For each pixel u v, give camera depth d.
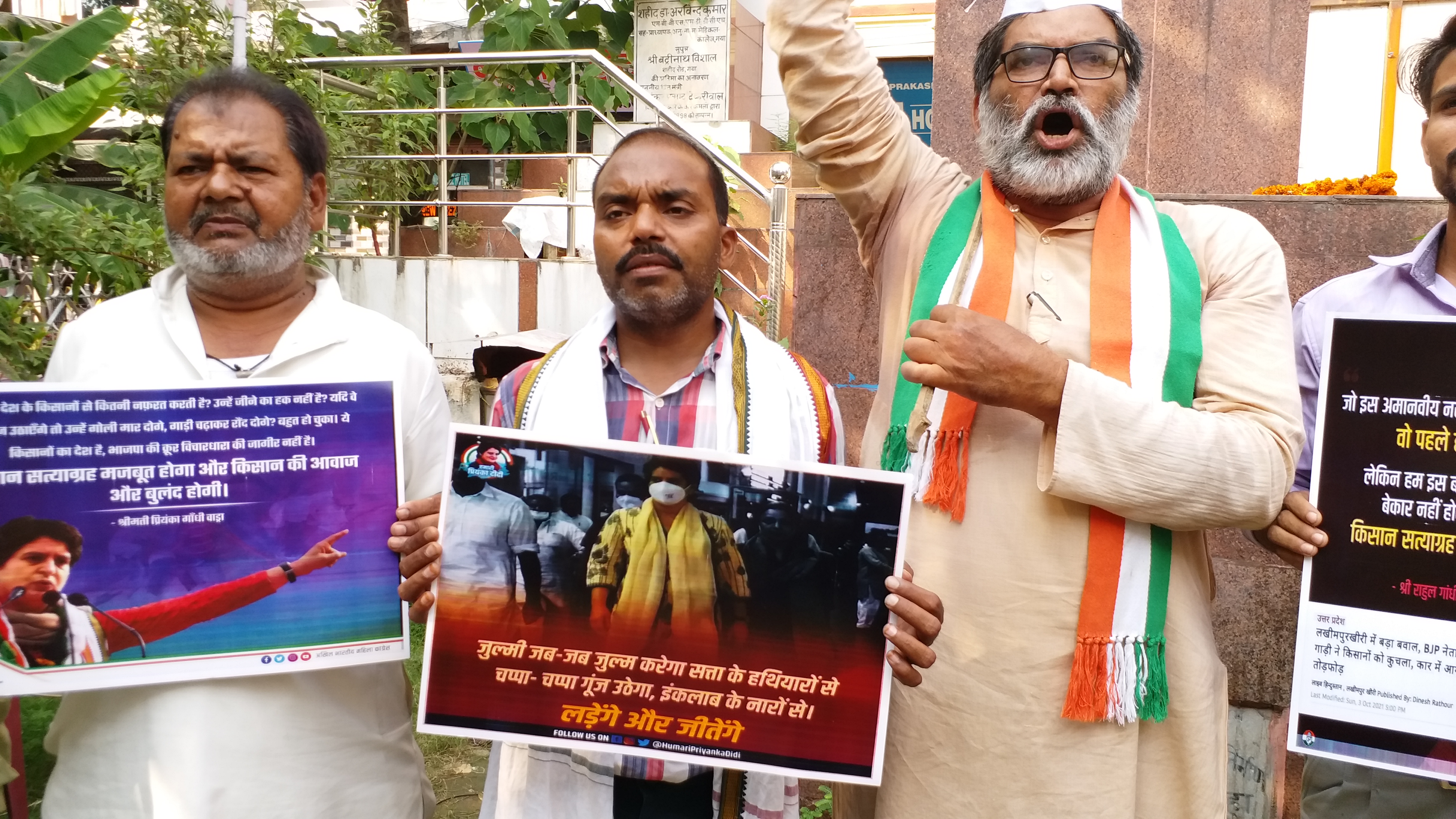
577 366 1.98
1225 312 2.03
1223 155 4.45
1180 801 2.01
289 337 2.01
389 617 1.87
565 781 1.87
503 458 1.77
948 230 2.21
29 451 1.76
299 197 2.02
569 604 1.77
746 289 6.09
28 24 6.08
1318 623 1.97
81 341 2.02
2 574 1.74
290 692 1.90
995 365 1.83
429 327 6.77
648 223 1.84
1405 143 6.61
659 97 9.05
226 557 1.82
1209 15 4.38
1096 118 2.07
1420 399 1.91
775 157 7.70
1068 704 1.92
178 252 1.95
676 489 1.77
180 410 1.82
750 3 9.52
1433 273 2.31
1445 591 1.88
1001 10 4.29
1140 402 1.85
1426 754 1.88
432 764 3.79
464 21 10.16
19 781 2.59
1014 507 1.99
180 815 1.80
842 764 1.74
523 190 7.96
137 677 1.78
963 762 1.98
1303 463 2.37
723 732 1.75
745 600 1.75
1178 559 2.02
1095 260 2.08
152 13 6.02
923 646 1.74
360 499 1.87
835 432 2.04
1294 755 3.03
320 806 1.91
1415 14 6.52
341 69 7.71
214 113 1.93
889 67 9.80
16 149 4.03
